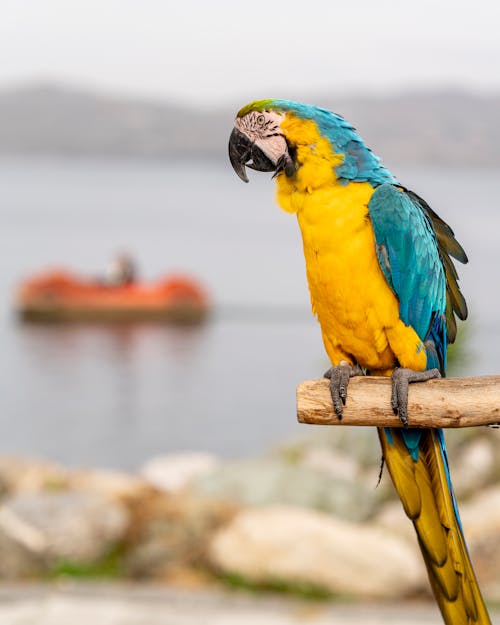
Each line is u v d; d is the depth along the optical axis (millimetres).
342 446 15414
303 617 10312
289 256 88562
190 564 11383
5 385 31328
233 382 32562
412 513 4836
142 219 148125
